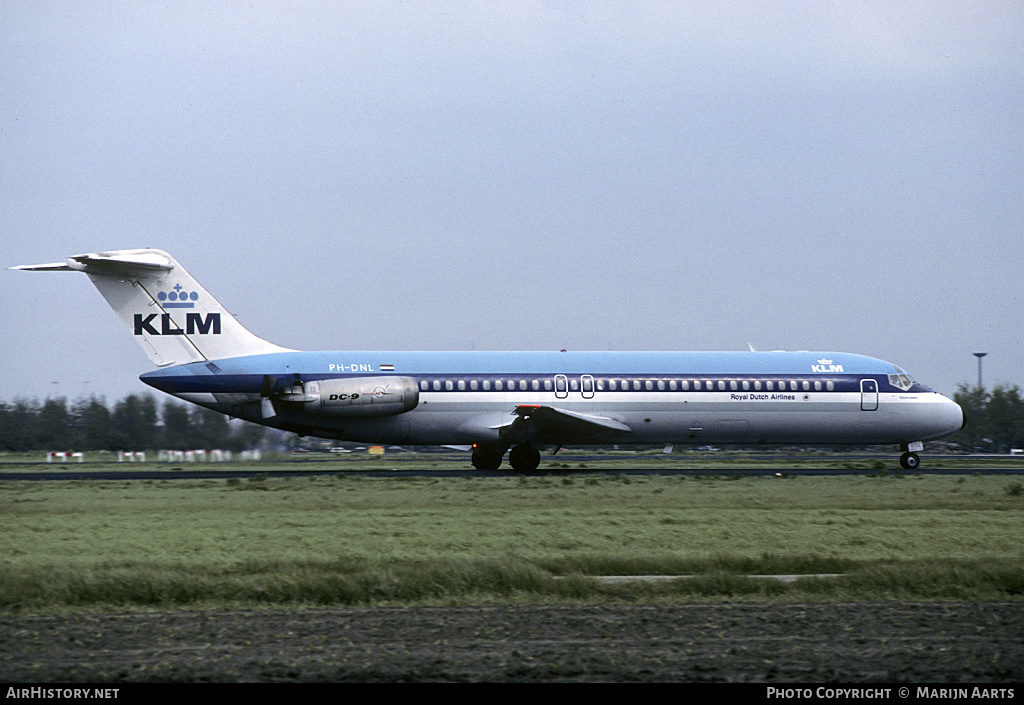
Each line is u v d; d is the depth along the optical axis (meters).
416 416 143.75
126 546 70.88
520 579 55.34
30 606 50.81
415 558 65.50
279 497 102.81
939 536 78.38
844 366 157.75
